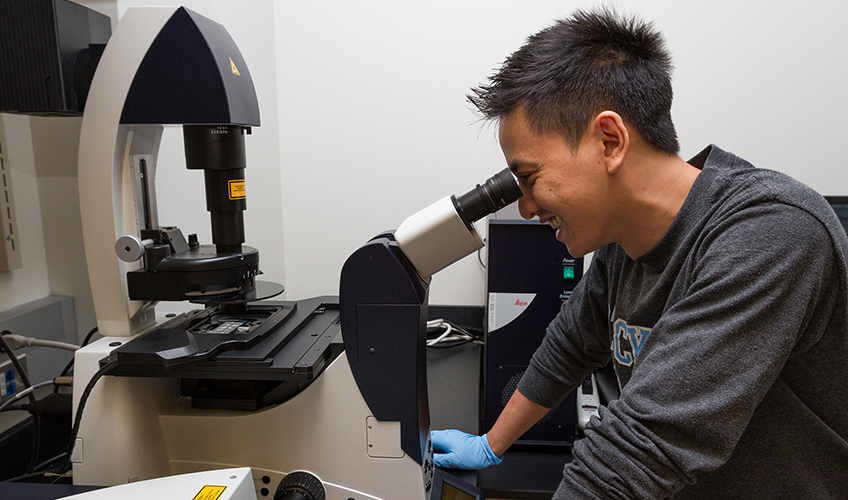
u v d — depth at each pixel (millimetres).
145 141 826
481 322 1669
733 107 1530
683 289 607
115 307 780
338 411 711
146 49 716
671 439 502
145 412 723
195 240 859
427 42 1579
